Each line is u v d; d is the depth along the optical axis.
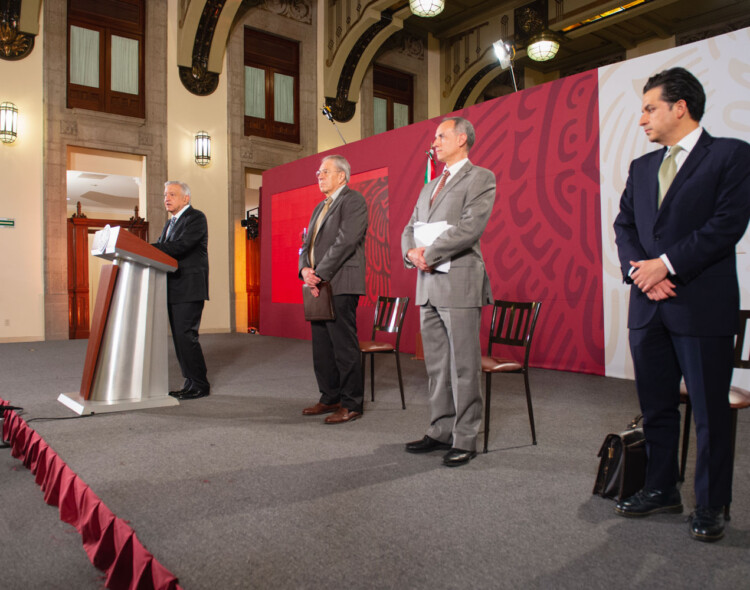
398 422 2.89
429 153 5.77
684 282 1.52
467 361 2.18
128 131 8.21
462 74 11.01
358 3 9.27
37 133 7.56
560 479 2.01
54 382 4.13
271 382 4.17
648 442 1.69
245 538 1.51
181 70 8.65
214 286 8.91
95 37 8.09
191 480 1.98
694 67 3.99
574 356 4.70
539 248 4.94
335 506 1.74
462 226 2.14
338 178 2.98
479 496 1.83
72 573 1.34
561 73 12.30
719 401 1.50
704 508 1.53
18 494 1.89
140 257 3.13
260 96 9.55
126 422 2.86
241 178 9.16
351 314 2.91
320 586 1.26
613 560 1.39
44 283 7.57
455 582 1.28
